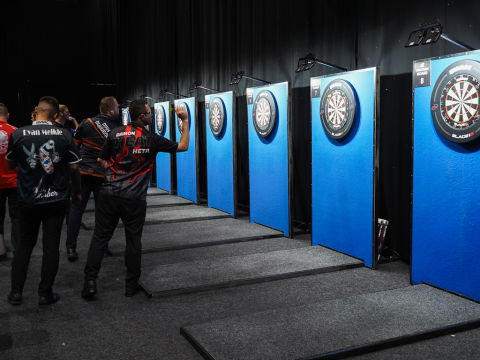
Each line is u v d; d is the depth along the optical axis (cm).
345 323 247
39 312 279
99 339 242
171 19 814
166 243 437
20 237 292
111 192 296
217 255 407
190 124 678
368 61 402
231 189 579
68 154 292
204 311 279
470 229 280
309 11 470
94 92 1185
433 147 300
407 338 230
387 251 398
